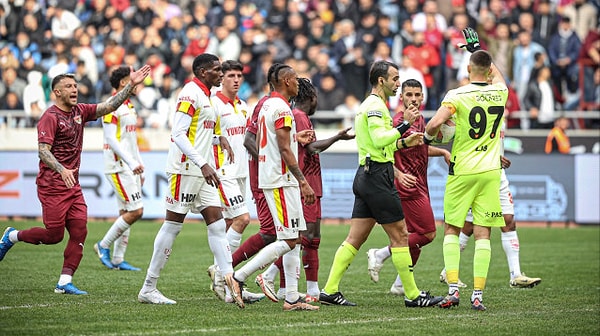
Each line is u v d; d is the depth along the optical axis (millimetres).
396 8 73938
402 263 29938
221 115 37875
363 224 30391
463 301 31953
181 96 29984
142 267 41375
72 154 33031
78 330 25250
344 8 74438
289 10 73375
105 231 56000
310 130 29000
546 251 48125
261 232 32156
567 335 25141
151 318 27312
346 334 24828
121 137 41000
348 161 61938
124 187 40719
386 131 28719
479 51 29656
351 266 42562
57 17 75000
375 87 29812
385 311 29141
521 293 34000
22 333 24812
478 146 29438
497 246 51438
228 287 29484
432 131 29219
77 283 35688
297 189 28938
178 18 73062
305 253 31719
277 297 32406
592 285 36219
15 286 34531
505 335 25016
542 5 70312
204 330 25266
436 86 65938
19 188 62844
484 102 29297
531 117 63969
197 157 29250
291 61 68875
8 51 72312
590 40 68000
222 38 70750
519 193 61156
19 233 33344
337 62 69562
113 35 74000
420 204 32938
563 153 60812
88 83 70188
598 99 67688
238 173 38312
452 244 30141
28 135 66000
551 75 67375
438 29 67000
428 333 25156
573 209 60469
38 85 71312
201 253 46750
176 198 30422
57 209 32719
